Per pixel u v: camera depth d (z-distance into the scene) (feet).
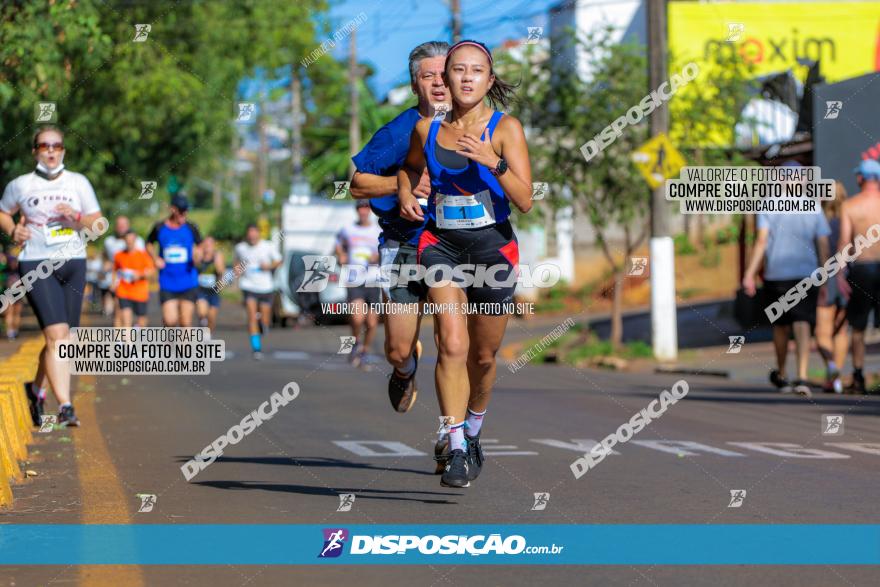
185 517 29.99
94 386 72.08
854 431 49.21
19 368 50.96
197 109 142.72
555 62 118.01
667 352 94.89
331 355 105.29
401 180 32.27
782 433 48.57
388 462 40.27
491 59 30.83
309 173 227.20
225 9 155.12
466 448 32.24
